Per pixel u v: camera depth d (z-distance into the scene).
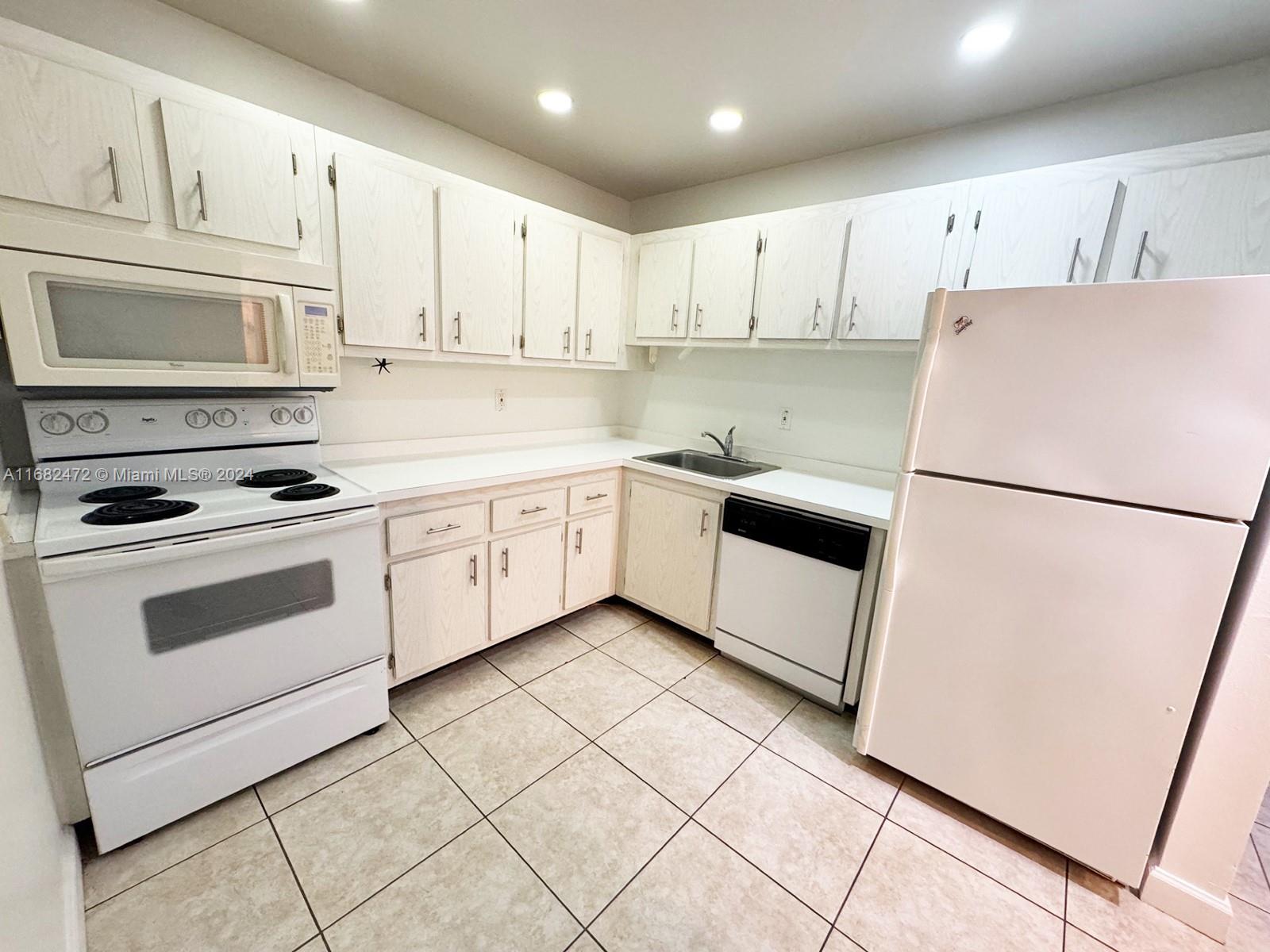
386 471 2.09
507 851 1.41
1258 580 1.16
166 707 1.35
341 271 1.80
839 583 1.96
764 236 2.30
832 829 1.53
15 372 1.26
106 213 1.36
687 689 2.19
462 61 1.79
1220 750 1.24
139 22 1.54
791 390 2.63
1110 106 1.79
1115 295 1.20
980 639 1.49
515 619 2.31
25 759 1.00
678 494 2.48
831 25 1.51
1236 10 1.35
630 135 2.29
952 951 1.22
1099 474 1.27
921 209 1.89
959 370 1.43
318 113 1.90
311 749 1.65
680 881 1.35
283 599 1.52
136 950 1.13
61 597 1.18
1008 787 1.48
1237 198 1.41
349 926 1.21
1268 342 1.06
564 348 2.57
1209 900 1.27
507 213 2.23
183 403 1.64
